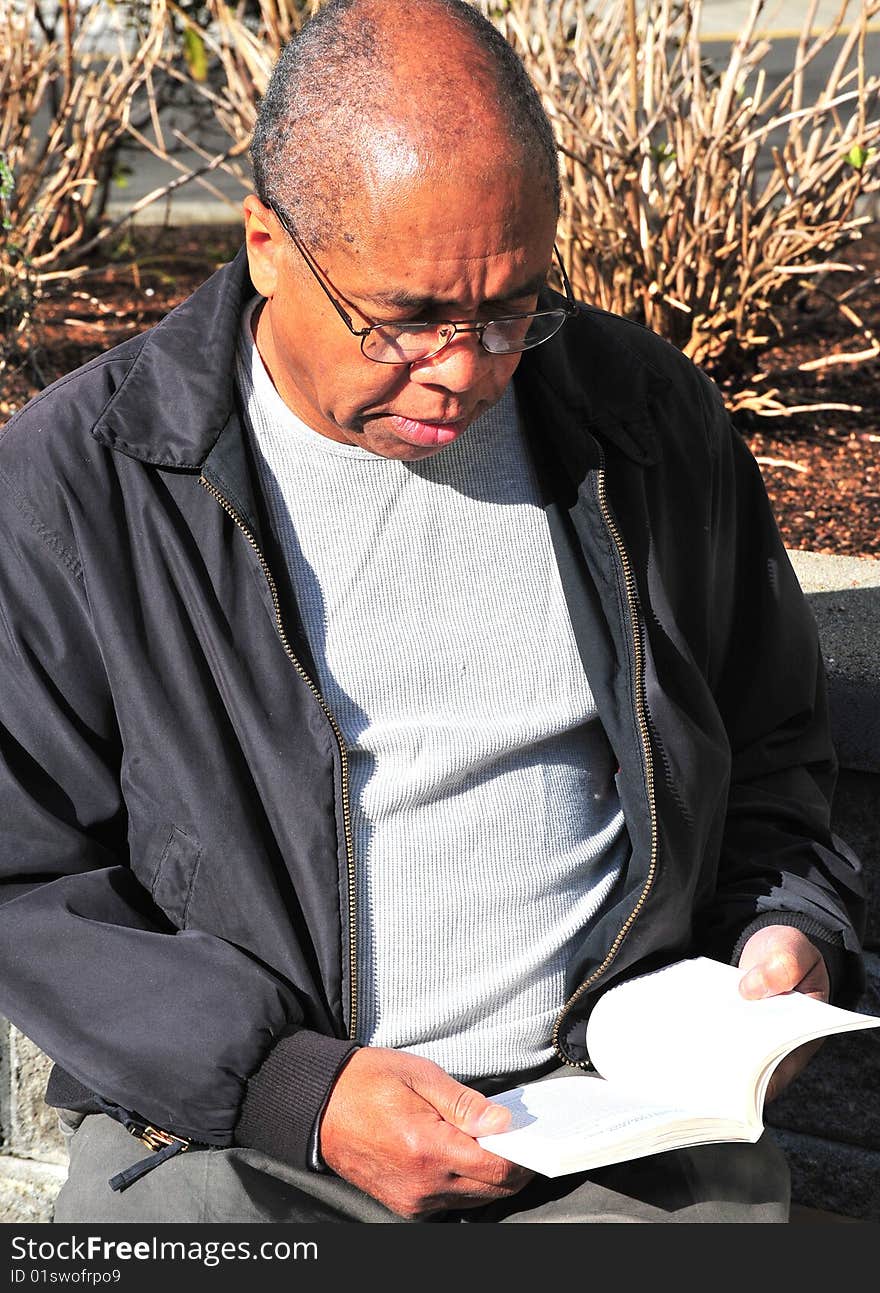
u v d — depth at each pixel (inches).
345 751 68.9
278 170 62.4
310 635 70.2
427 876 71.0
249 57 150.4
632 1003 71.0
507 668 72.0
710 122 134.6
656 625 73.7
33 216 167.9
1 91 171.0
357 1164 65.2
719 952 76.3
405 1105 64.4
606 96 136.2
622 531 73.7
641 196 135.2
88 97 180.1
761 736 81.5
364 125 59.4
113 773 70.7
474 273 60.5
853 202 134.2
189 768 68.1
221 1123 66.6
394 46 60.0
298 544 70.4
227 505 67.8
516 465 73.0
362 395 64.1
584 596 72.6
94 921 68.1
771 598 81.0
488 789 71.7
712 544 78.2
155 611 68.6
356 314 62.2
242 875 68.1
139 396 69.4
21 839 69.5
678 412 77.1
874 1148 97.2
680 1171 70.7
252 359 71.2
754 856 78.5
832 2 451.5
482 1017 72.1
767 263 135.7
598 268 139.9
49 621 69.0
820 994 73.2
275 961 68.3
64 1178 101.7
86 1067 66.7
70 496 68.5
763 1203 71.1
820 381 153.6
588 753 74.7
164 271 202.1
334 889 68.7
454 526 71.6
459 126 59.0
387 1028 71.1
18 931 67.9
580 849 74.0
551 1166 59.9
